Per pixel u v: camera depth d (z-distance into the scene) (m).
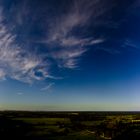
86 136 66.44
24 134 63.66
